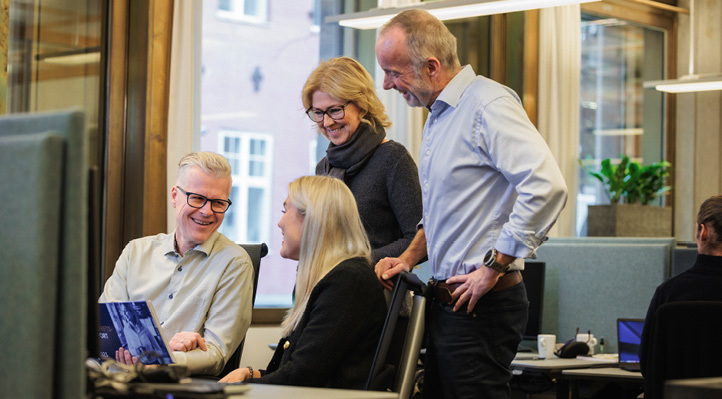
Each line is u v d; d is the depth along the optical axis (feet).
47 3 12.84
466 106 7.09
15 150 3.49
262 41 15.30
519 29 18.85
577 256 13.33
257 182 15.14
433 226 7.31
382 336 6.27
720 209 8.73
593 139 21.38
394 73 7.32
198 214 7.93
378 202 8.27
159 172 13.29
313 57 15.98
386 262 7.06
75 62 13.12
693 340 7.35
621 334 11.15
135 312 6.16
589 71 21.31
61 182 3.46
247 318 7.94
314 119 8.62
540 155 6.65
